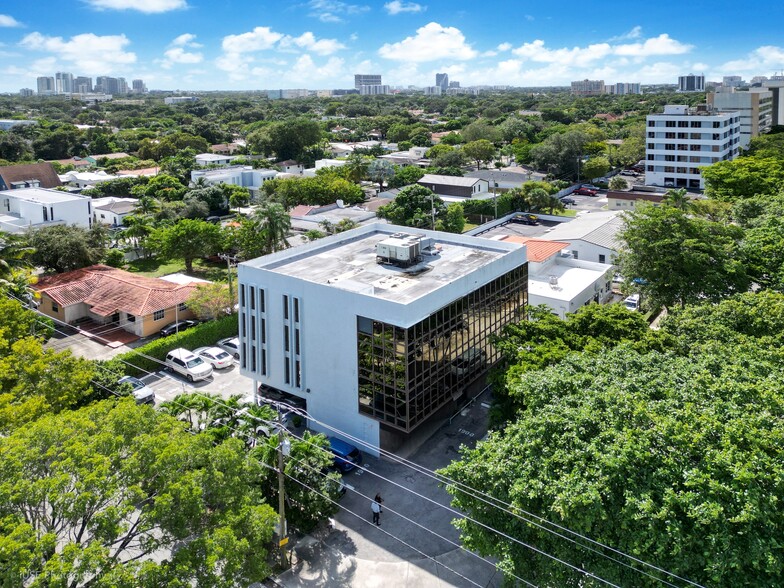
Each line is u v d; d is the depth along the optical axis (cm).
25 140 16400
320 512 2803
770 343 2897
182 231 6825
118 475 2094
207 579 1938
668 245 4431
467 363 3819
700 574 1811
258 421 2980
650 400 2280
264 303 3844
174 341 4769
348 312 3394
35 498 1920
